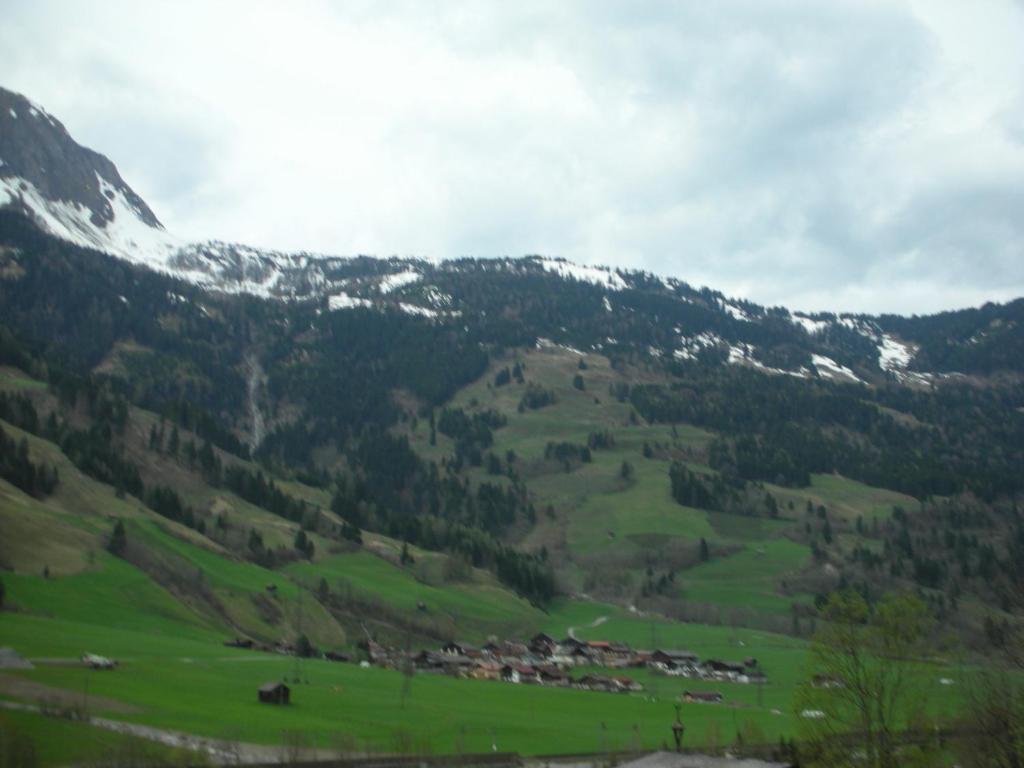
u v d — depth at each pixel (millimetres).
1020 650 71125
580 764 100375
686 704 146625
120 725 94062
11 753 75062
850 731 65438
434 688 144750
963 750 64688
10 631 134500
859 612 65688
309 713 114625
